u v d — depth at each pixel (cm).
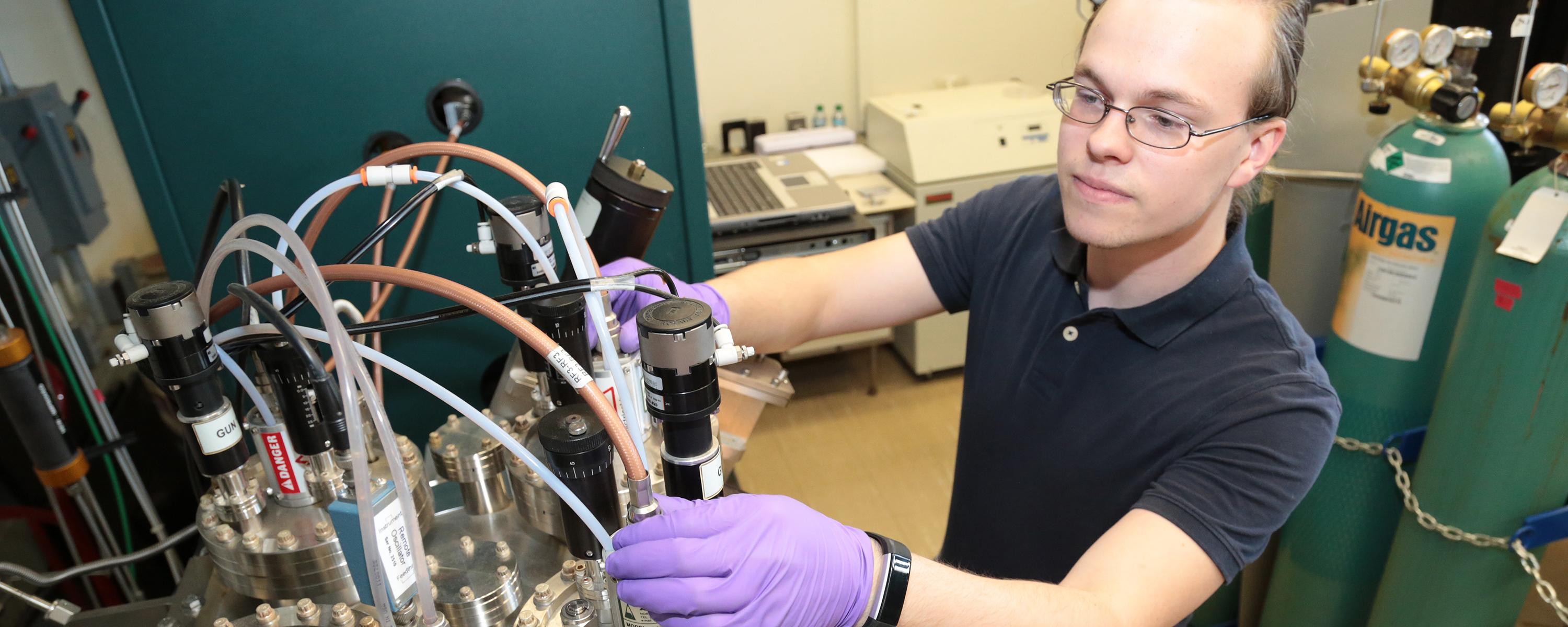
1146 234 80
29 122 110
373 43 113
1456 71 131
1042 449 100
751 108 289
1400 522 144
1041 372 99
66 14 105
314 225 79
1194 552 75
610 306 88
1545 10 145
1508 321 117
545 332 73
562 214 68
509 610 72
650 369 60
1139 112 75
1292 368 84
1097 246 83
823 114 292
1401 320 134
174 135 114
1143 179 77
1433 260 129
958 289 117
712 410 63
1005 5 288
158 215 118
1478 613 137
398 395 138
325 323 55
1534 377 117
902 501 237
